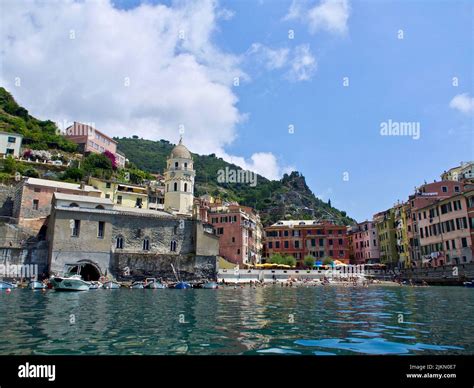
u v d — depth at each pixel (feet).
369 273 256.52
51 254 167.12
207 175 490.49
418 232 254.27
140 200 277.64
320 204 579.07
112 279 178.91
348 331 47.93
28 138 320.50
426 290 151.23
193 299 102.89
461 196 210.59
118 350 36.40
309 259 281.13
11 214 216.74
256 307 80.43
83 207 187.52
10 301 88.74
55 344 39.14
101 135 370.53
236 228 273.54
